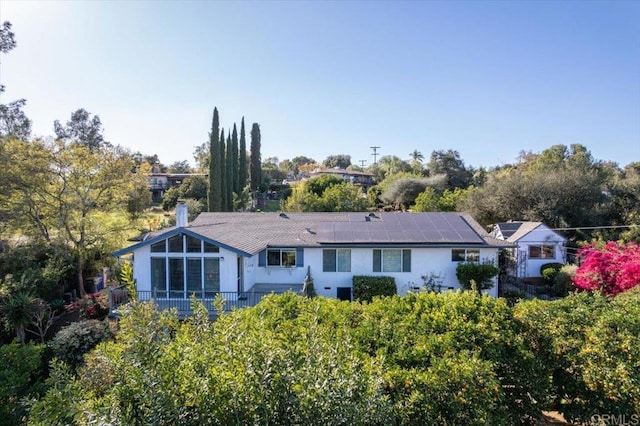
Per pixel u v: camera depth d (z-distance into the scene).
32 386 8.77
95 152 23.30
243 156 49.00
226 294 15.84
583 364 6.45
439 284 18.17
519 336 6.71
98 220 23.34
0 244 21.22
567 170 32.88
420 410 4.80
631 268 13.90
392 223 20.61
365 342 6.25
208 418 3.20
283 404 3.32
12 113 20.62
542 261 24.50
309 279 17.86
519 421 6.24
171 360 3.59
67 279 21.11
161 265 16.50
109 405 3.23
